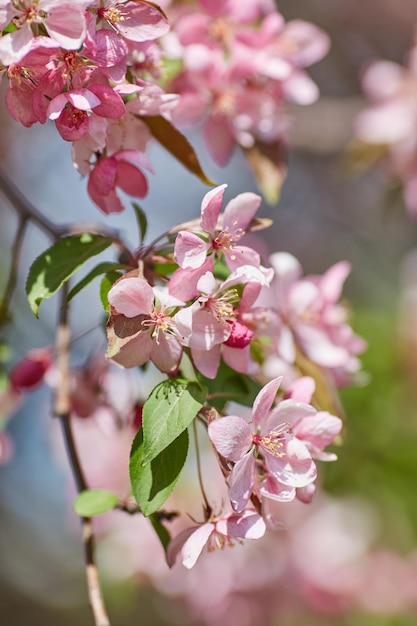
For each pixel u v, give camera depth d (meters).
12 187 0.91
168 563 0.75
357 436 1.19
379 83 1.25
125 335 0.72
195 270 0.73
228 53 0.95
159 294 0.73
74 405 0.88
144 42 0.78
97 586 0.79
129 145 0.78
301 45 0.97
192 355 0.74
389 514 1.24
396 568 1.30
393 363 1.21
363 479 1.20
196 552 0.73
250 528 0.73
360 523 1.30
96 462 1.09
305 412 0.74
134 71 0.79
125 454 1.10
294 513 1.32
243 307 0.75
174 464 0.73
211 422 0.73
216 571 1.27
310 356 0.87
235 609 1.27
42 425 1.52
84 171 0.76
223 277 0.78
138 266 0.76
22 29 0.72
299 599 1.29
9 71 0.73
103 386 0.89
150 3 0.75
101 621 0.77
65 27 0.72
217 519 0.74
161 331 0.73
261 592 1.28
